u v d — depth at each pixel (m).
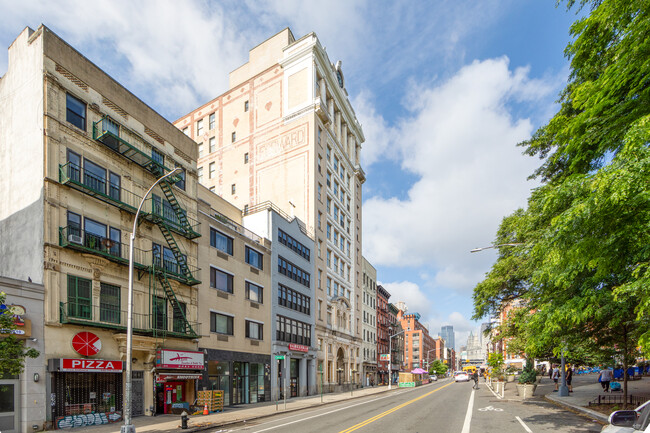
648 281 8.00
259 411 24.34
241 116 53.56
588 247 9.25
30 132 19.30
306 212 46.75
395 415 19.67
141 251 23.14
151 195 24.66
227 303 30.08
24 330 16.34
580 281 12.73
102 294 20.45
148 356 22.02
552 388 38.00
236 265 31.84
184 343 25.19
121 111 23.42
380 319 79.50
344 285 57.19
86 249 19.11
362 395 40.44
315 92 48.53
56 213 18.66
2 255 19.33
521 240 21.66
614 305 11.63
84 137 20.66
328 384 47.16
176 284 25.17
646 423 5.30
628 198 7.93
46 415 16.88
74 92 20.53
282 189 48.50
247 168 51.53
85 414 18.42
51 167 18.78
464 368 111.00
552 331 13.90
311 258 45.88
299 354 40.09
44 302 17.55
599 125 10.10
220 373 28.55
